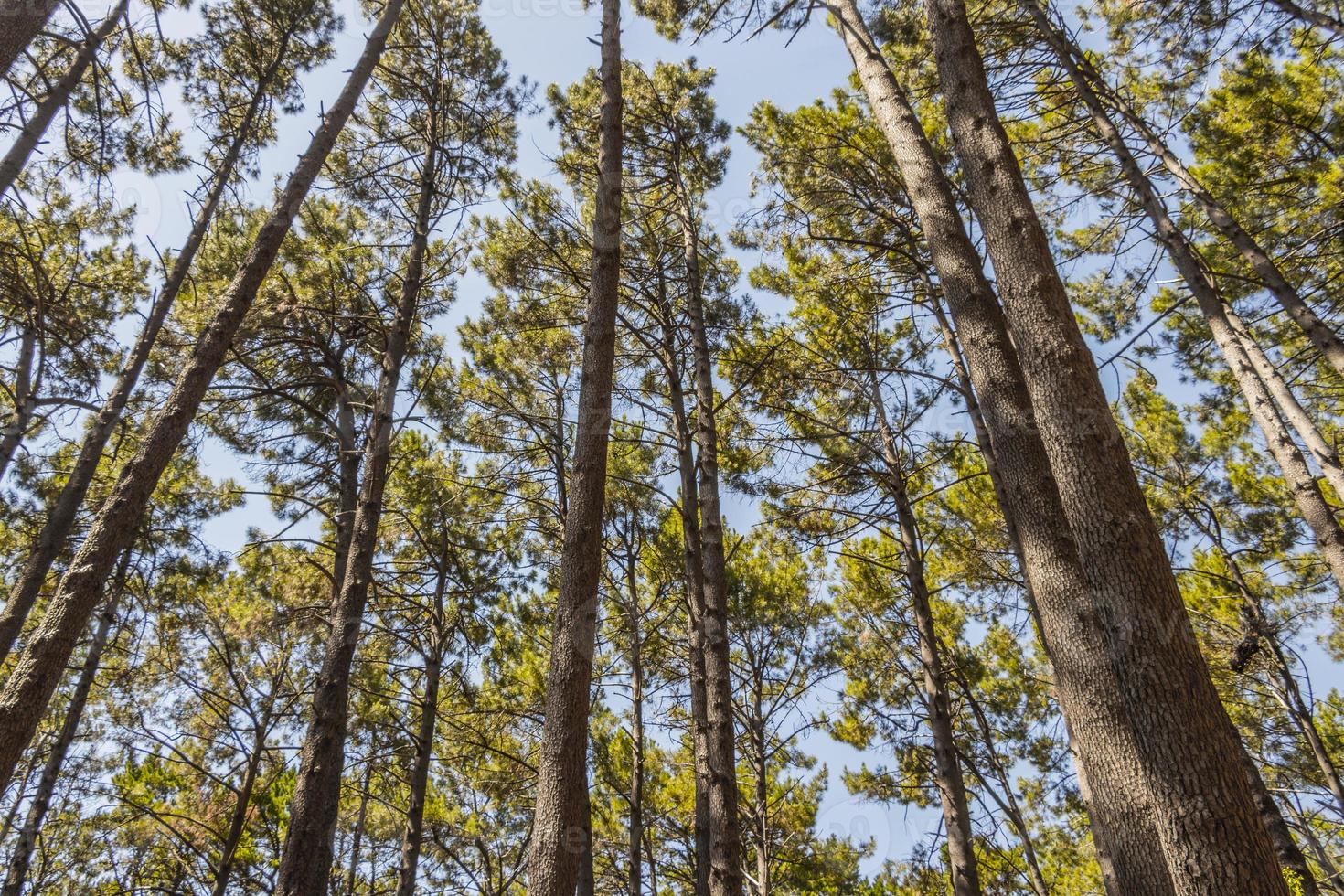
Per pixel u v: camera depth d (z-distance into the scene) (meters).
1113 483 3.12
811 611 10.04
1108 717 3.10
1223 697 8.77
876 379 8.37
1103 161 8.00
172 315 8.42
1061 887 10.59
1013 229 3.79
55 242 8.36
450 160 8.48
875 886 11.12
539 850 3.46
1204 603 8.97
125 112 6.48
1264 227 7.56
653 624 9.22
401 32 8.98
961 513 8.81
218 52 8.34
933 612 9.62
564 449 9.08
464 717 8.96
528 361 9.05
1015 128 8.27
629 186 8.96
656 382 9.18
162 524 9.42
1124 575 2.92
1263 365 6.50
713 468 6.87
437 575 8.48
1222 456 9.04
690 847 9.55
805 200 8.23
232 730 7.66
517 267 8.62
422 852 10.62
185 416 4.77
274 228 5.50
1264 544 8.74
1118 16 8.00
